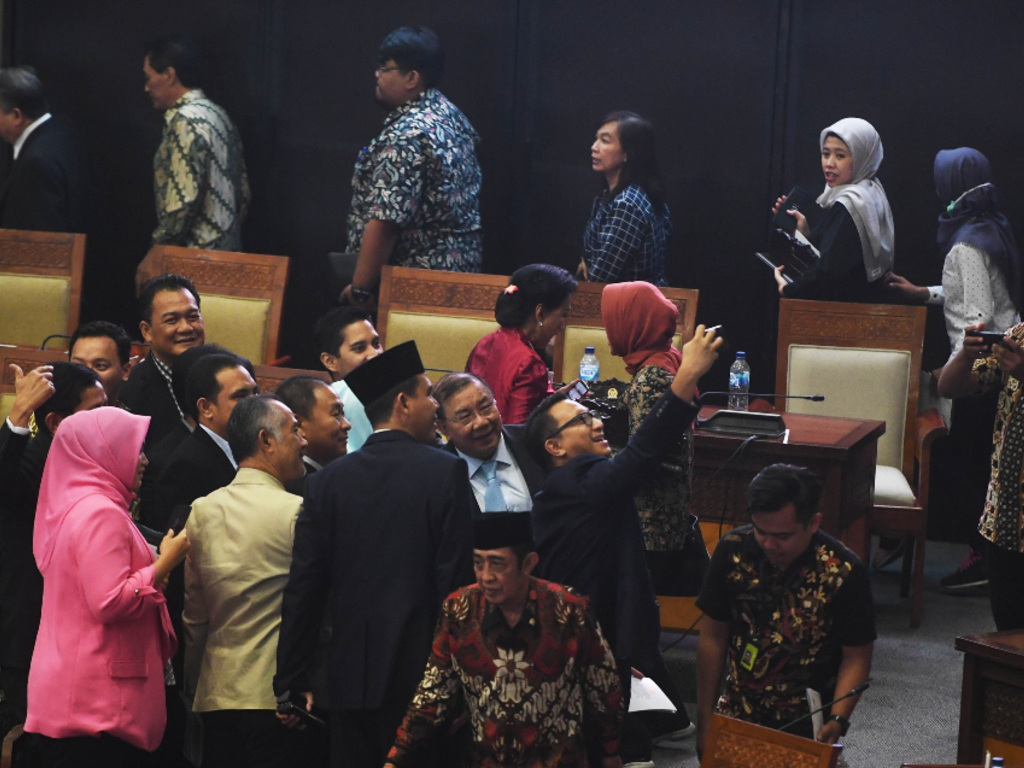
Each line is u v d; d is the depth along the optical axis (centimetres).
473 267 1977
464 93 2166
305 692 987
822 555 966
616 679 912
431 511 974
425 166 1884
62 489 1014
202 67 2205
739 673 988
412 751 918
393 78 1911
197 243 2062
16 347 1545
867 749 1304
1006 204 2020
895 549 1933
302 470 1059
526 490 1166
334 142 2203
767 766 849
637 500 1252
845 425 1590
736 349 2139
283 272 1889
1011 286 1825
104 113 2228
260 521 1012
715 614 1006
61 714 986
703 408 1758
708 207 2122
